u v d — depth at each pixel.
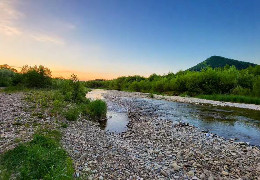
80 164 10.38
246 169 11.46
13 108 20.45
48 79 48.91
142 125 22.41
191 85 65.62
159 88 80.94
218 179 10.06
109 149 13.41
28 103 23.97
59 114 20.86
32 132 13.92
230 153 14.09
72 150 12.06
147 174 10.25
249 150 14.92
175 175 10.34
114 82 126.44
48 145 11.37
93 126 20.38
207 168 11.42
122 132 19.55
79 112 24.36
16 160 9.28
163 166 11.34
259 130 21.31
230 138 18.25
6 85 48.91
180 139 17.12
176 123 23.66
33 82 46.31
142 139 17.03
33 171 8.46
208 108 36.94
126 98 55.28
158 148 14.66
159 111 32.91
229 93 60.28
